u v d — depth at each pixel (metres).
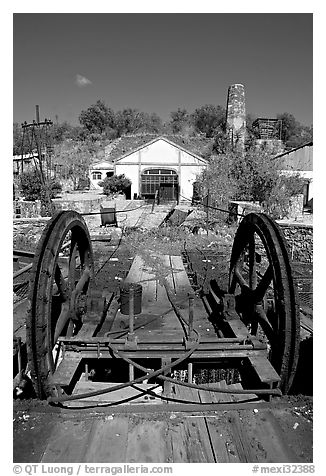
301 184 17.83
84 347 3.85
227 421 2.91
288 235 11.13
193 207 20.22
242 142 28.05
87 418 2.94
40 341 3.14
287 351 3.31
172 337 4.05
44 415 2.97
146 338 3.97
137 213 18.33
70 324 4.20
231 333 4.33
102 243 11.26
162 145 25.33
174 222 14.27
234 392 3.12
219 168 19.73
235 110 31.52
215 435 2.76
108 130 55.56
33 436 2.75
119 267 8.38
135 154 25.42
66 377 3.34
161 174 25.64
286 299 3.35
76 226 4.30
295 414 2.98
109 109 57.25
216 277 7.46
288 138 47.47
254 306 4.42
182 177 25.53
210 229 13.54
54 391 3.27
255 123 33.81
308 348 4.30
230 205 16.20
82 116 56.88
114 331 4.46
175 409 3.04
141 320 5.14
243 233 4.79
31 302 3.19
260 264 8.77
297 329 3.28
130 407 3.06
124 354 3.79
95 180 33.03
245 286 4.77
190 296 3.88
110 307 5.47
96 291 4.90
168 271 7.85
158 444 2.68
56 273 3.83
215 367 4.52
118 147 31.75
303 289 7.01
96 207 18.64
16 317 5.39
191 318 3.89
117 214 17.98
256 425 2.86
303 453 2.59
